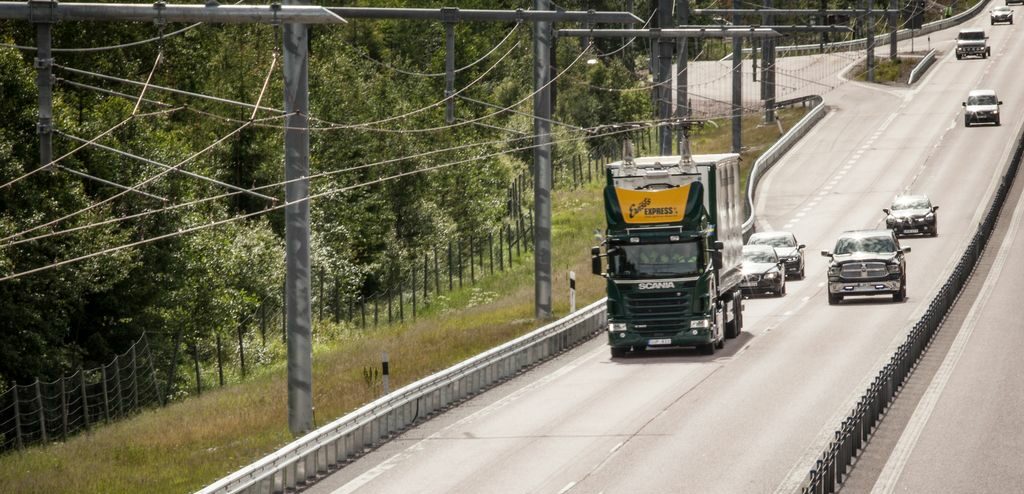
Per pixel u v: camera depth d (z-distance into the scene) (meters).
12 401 65.81
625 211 66.12
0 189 69.06
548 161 78.94
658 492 37.66
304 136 47.91
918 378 56.12
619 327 66.00
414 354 68.62
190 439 49.75
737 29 92.31
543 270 79.62
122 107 83.31
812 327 75.06
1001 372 56.69
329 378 62.09
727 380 57.97
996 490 36.56
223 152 105.88
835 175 148.38
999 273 93.69
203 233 83.06
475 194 131.62
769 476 39.09
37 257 68.69
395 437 48.75
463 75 179.25
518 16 62.94
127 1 92.19
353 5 172.88
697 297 65.38
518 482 39.69
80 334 77.69
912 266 100.19
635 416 50.19
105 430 56.69
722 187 69.69
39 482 42.97
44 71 35.12
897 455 41.53
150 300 78.88
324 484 40.88
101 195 77.62
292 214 48.06
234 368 82.19
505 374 62.16
